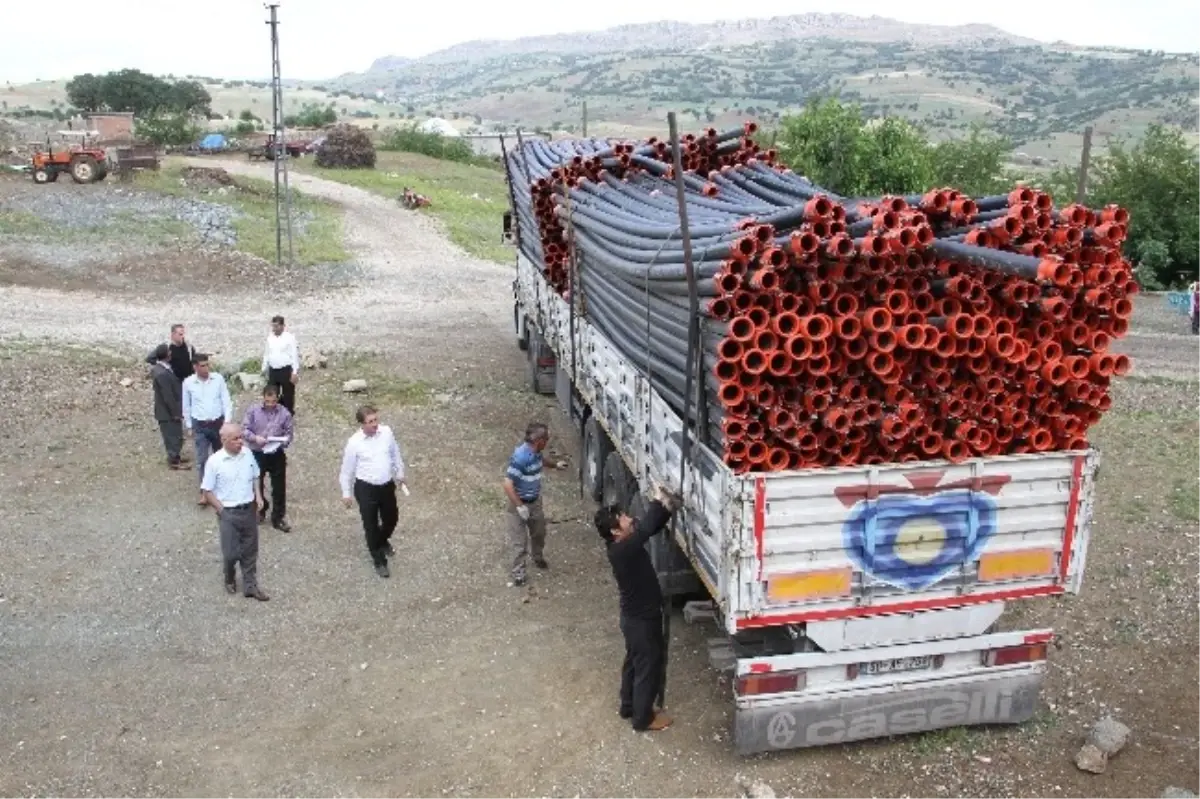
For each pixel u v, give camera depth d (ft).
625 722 22.25
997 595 20.20
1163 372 55.67
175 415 36.96
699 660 24.86
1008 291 18.37
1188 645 25.45
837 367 18.45
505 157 53.93
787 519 18.72
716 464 19.29
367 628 26.40
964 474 19.35
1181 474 37.96
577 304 34.35
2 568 29.30
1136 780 20.11
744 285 18.01
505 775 20.49
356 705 22.97
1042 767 20.53
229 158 164.25
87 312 63.00
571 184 36.27
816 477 18.65
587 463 34.71
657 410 23.79
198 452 34.73
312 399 46.14
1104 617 26.89
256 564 29.04
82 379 47.62
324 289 74.49
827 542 19.06
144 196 101.19
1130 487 36.58
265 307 67.46
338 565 30.04
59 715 22.48
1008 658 20.77
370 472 28.40
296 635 26.04
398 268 84.23
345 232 99.66
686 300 21.18
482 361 53.78
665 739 21.65
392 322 63.77
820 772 20.42
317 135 203.00
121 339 56.44
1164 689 23.45
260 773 20.61
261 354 54.08
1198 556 30.60
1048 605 27.50
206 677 24.08
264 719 22.44
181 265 76.54
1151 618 26.81
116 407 44.19
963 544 19.70
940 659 20.61
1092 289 18.26
